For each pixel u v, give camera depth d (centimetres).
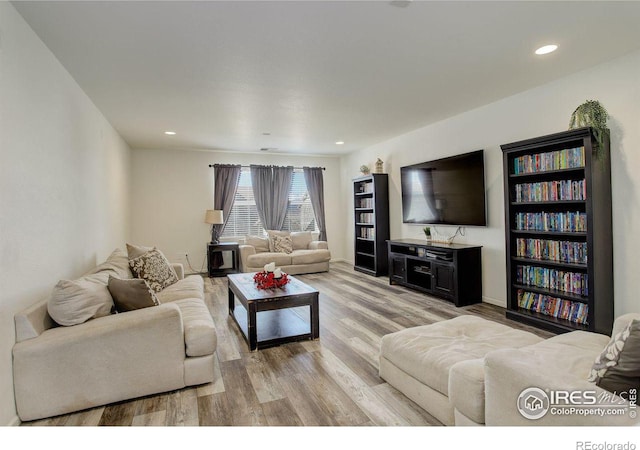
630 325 136
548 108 348
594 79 309
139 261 358
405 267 509
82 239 322
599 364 140
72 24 221
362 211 687
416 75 321
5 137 189
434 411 196
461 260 417
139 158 641
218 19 221
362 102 396
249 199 724
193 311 279
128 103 376
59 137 268
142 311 229
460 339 223
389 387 234
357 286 539
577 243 319
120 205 520
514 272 369
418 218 536
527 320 346
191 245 679
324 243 691
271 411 207
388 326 354
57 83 267
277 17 220
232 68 296
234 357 285
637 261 286
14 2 196
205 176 689
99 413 207
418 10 216
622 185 293
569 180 321
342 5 208
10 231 194
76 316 216
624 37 256
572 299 311
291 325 357
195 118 445
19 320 199
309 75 315
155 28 229
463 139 454
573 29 244
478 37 252
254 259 615
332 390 230
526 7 215
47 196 244
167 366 226
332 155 775
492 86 355
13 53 199
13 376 194
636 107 282
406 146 568
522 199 362
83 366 207
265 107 405
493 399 149
